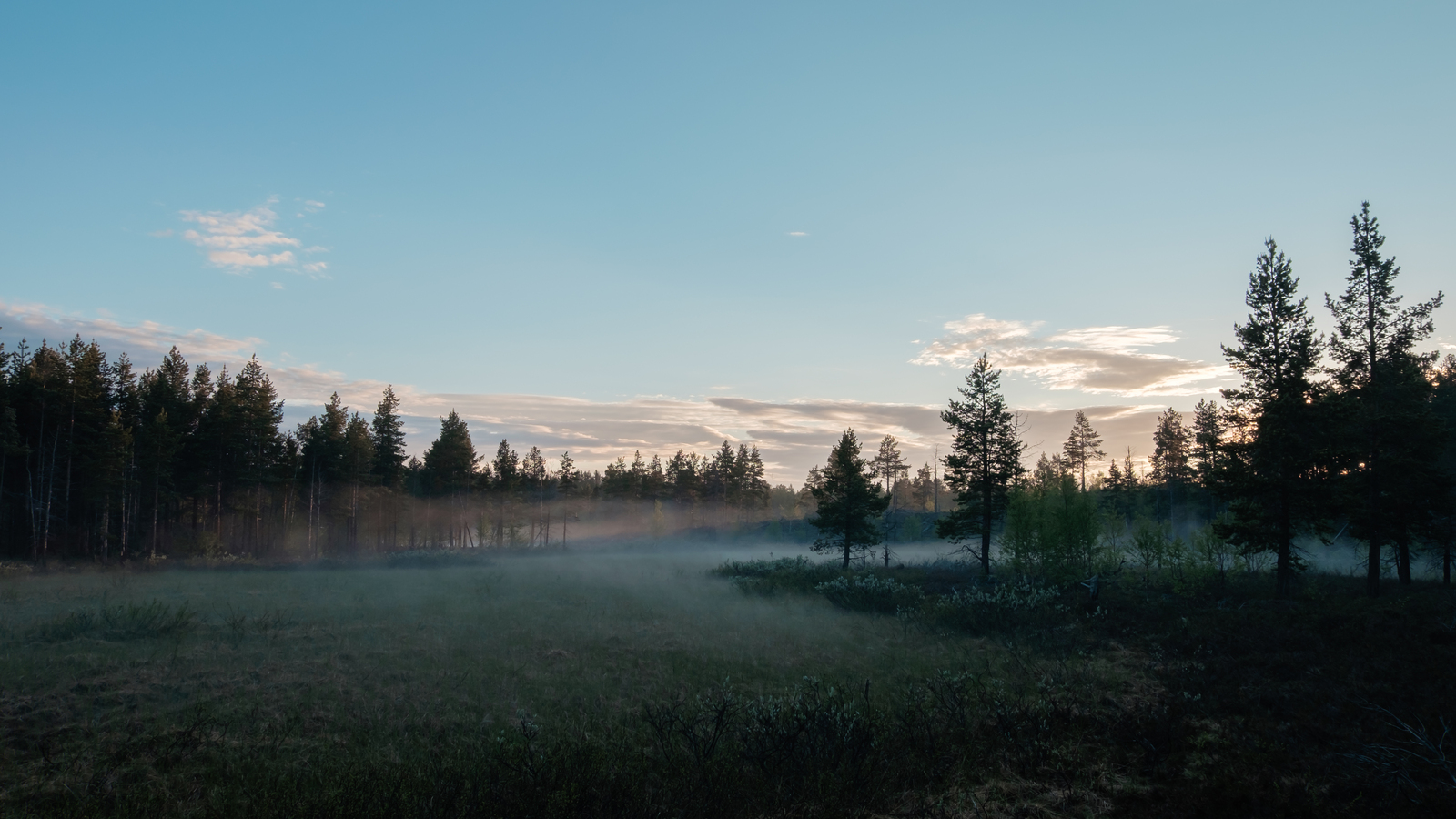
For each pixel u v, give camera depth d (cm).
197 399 5850
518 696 1284
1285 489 2431
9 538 4666
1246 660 1581
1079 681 1459
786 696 1262
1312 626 1820
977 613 2216
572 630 1930
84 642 1507
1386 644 1593
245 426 5581
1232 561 3212
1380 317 2567
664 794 826
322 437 6397
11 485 4819
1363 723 1113
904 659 1678
